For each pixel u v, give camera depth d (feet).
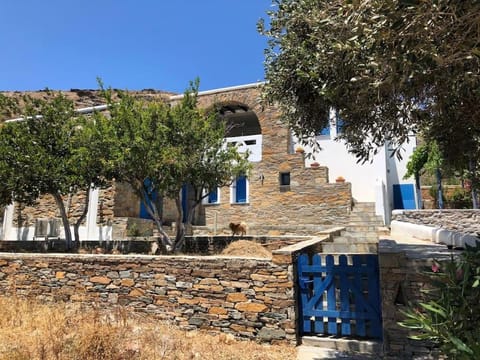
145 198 35.29
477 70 11.28
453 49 10.19
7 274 25.67
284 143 56.03
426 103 16.74
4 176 33.65
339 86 14.71
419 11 9.09
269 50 19.03
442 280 9.45
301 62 16.80
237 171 35.86
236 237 37.81
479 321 8.44
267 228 49.52
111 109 33.68
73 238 49.75
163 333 18.63
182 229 34.58
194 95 35.17
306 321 18.62
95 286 22.75
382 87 12.93
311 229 47.67
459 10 9.27
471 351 7.66
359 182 56.80
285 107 19.72
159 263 21.27
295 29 17.81
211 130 34.30
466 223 42.09
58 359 14.34
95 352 14.79
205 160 33.78
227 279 19.36
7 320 20.17
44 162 33.83
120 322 19.47
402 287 15.85
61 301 23.47
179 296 20.33
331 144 58.75
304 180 54.03
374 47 10.78
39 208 54.03
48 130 36.29
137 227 49.03
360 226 46.34
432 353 14.97
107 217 49.26
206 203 59.67
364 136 19.80
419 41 10.09
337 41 13.26
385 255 16.28
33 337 17.20
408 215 44.37
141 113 32.42
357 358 16.10
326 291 18.62
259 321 18.28
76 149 33.27
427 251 21.47
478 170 20.54
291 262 18.19
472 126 17.33
